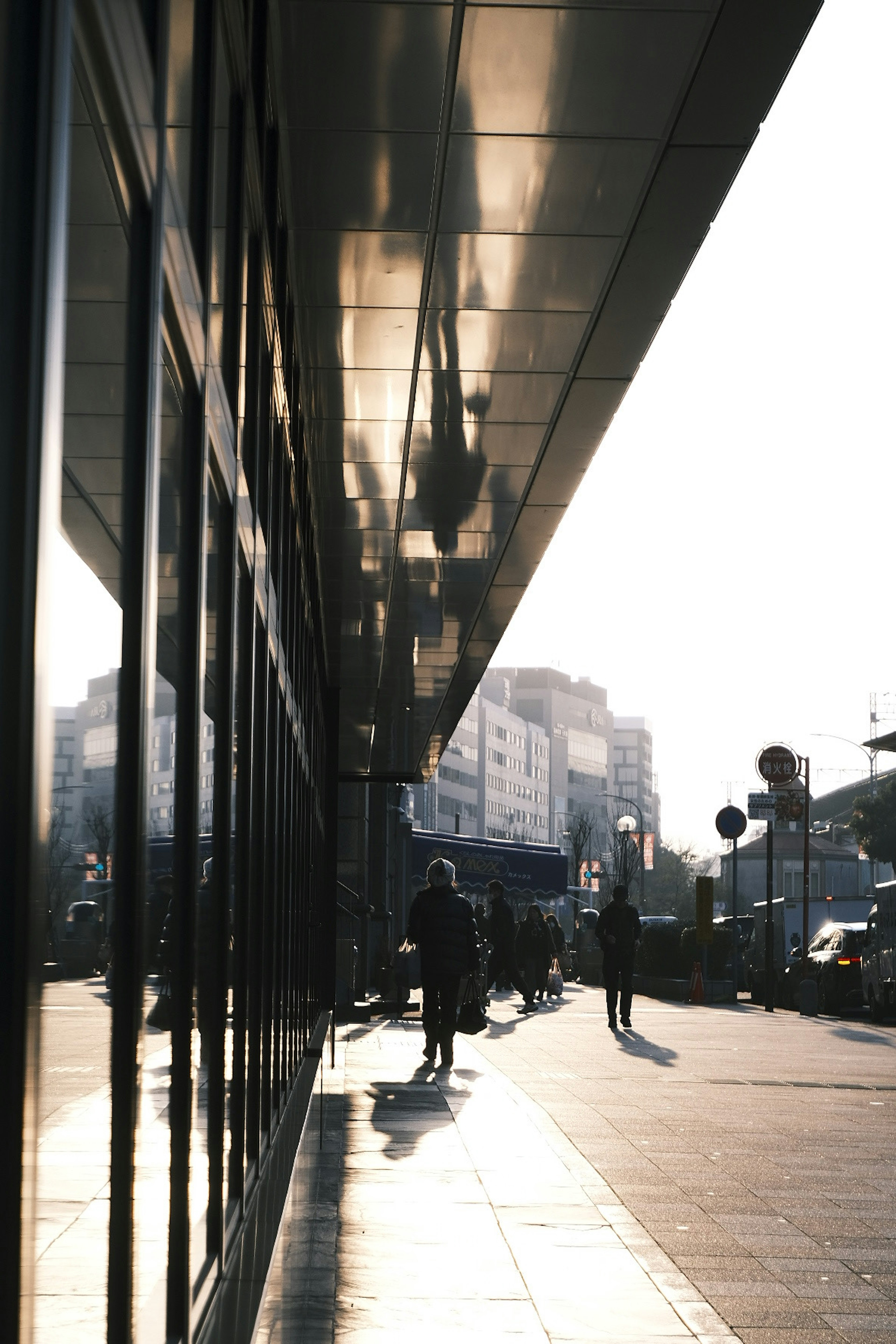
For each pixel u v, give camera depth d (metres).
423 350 8.54
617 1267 6.21
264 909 5.47
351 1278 5.91
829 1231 7.06
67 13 1.54
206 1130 3.40
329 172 6.40
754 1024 22.12
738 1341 5.17
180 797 2.79
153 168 2.27
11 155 1.36
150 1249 2.48
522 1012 23.77
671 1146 9.59
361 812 29.58
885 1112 11.51
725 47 5.54
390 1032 18.66
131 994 2.15
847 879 96.69
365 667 18.92
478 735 162.25
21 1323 1.40
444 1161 8.62
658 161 6.43
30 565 1.40
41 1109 1.53
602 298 7.84
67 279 1.59
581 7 5.19
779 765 32.62
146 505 2.21
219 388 3.47
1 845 1.36
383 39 5.37
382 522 12.19
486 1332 5.17
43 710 1.45
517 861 42.12
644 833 90.62
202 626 2.96
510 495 11.43
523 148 6.25
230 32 3.81
